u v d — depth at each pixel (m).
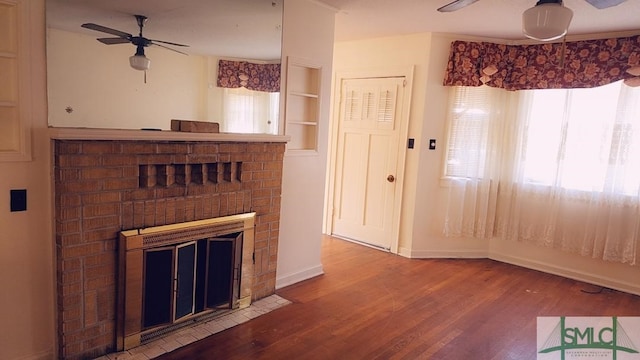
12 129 1.96
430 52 4.06
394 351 2.50
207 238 2.65
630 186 3.56
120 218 2.22
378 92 4.49
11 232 1.98
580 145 3.78
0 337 2.01
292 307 3.02
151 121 2.36
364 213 4.74
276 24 2.96
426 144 4.20
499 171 4.26
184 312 2.59
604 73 3.57
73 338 2.14
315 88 3.41
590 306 3.31
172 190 2.42
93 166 2.08
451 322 2.92
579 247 3.86
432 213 4.33
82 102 2.09
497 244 4.43
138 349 2.35
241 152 2.77
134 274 2.29
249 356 2.36
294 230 3.41
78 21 2.05
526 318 3.04
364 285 3.53
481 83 4.02
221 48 2.66
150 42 2.31
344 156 4.84
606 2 2.03
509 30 3.75
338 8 3.35
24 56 1.91
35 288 2.08
